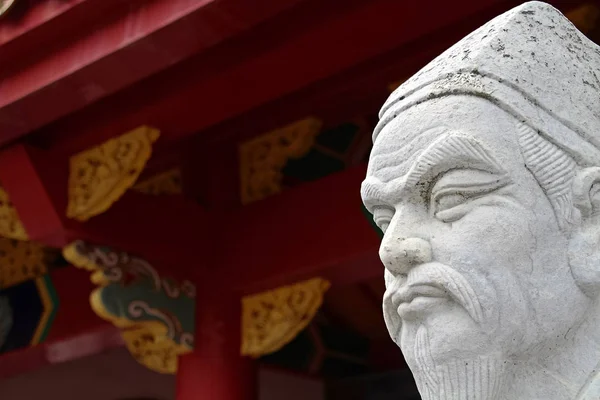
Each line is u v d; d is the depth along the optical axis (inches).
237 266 264.4
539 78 99.0
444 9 183.9
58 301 315.0
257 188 273.1
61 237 237.3
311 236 251.9
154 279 258.5
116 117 229.5
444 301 92.9
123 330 278.4
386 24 189.0
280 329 259.4
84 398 379.6
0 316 327.9
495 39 100.0
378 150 100.7
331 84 248.4
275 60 202.8
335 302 354.3
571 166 96.7
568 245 95.1
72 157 239.6
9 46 204.4
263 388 347.6
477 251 92.0
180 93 217.5
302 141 264.4
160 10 181.8
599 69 106.0
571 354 94.4
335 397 356.8
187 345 263.7
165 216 259.9
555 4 200.8
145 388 378.0
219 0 170.7
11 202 243.1
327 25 191.9
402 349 97.4
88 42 195.0
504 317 91.1
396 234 95.0
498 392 91.7
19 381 383.6
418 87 100.7
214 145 281.0
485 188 93.4
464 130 94.7
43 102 206.2
